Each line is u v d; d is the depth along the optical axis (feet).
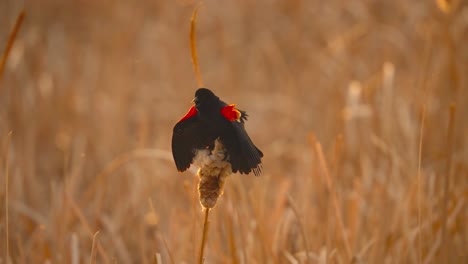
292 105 64.80
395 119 49.85
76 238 39.78
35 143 58.49
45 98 62.13
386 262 39.88
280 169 55.06
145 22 84.58
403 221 39.91
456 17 62.08
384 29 74.33
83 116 64.08
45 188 55.16
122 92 64.54
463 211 40.09
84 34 84.17
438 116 52.29
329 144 54.03
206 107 36.88
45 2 86.43
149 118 63.67
